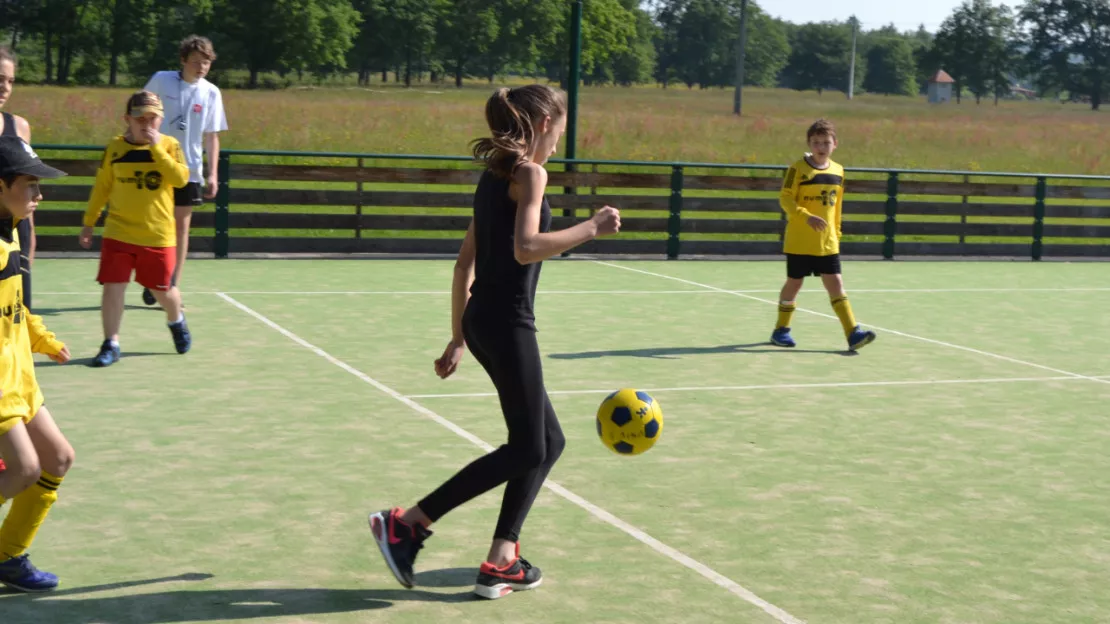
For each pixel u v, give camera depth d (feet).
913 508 19.33
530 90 14.48
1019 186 63.16
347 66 360.28
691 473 20.98
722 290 46.62
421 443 22.40
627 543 17.15
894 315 41.63
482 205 14.64
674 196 57.72
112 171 28.43
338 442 22.34
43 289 40.50
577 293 44.57
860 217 82.48
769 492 19.95
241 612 14.26
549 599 14.93
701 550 16.94
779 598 15.19
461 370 29.45
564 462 21.43
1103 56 493.36
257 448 21.75
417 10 376.48
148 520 17.58
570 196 57.41
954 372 31.45
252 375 28.12
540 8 396.98
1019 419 26.11
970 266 59.16
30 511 14.39
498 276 14.56
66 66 310.04
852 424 25.16
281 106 177.88
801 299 44.68
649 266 54.29
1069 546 17.69
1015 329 39.27
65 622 13.84
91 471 19.98
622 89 474.90
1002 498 20.07
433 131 152.35
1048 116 333.21
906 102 497.05
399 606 14.57
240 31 310.65
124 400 25.18
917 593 15.55
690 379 29.45
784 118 249.96
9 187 13.23
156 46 307.58
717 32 598.34
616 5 409.28
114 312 28.63
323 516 17.99
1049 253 66.90
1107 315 43.16
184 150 32.89
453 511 18.38
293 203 53.11
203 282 43.88
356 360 30.27
